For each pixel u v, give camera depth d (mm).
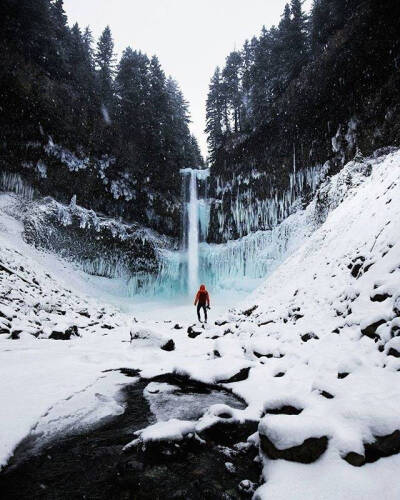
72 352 6312
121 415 3639
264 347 5742
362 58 21391
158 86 33344
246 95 36938
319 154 25266
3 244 17062
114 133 29156
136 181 30562
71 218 25266
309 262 12672
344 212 13570
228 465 2598
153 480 2393
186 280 31812
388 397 2902
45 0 26656
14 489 2240
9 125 23391
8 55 22375
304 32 30547
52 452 2744
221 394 4449
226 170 33000
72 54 30703
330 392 3252
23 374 4586
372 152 20578
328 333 5676
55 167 25719
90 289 23391
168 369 5535
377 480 2086
